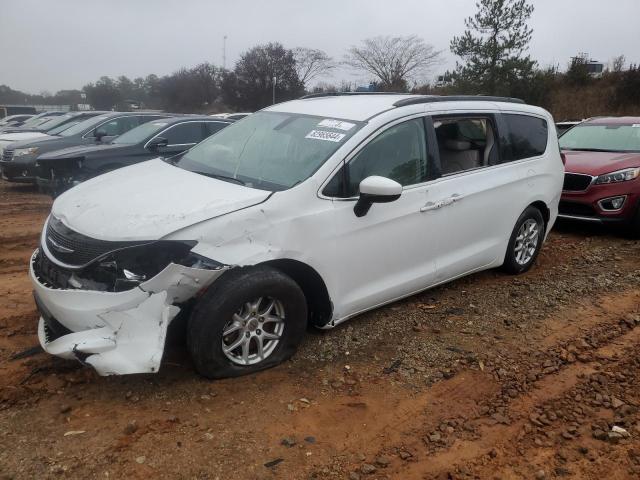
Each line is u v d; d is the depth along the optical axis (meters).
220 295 3.49
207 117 10.99
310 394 3.69
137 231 3.38
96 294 3.29
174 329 3.59
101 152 9.48
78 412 3.38
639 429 3.45
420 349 4.35
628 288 5.81
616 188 7.74
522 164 5.65
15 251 7.12
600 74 36.31
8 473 2.86
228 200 3.67
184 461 3.01
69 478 2.85
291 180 3.99
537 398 3.77
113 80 68.88
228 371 3.69
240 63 52.41
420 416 3.54
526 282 5.86
